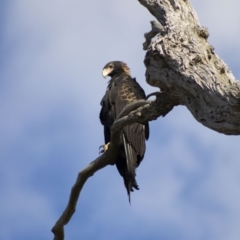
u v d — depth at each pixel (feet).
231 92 29.40
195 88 31.24
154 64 33.94
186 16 36.63
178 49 33.17
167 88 34.09
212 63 32.24
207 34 34.47
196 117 31.53
